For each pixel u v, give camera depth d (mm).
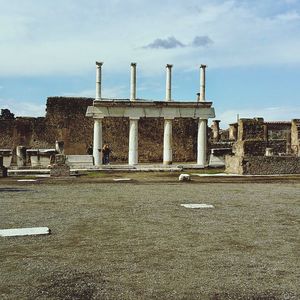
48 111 52750
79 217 11875
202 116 41094
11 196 16781
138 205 14297
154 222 11148
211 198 16344
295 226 10664
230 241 9023
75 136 53281
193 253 8039
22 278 6598
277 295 5895
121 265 7270
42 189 19656
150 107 40281
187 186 21531
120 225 10719
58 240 9086
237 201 15461
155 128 55156
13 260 7570
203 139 41188
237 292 6000
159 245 8656
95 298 5773
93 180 25141
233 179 26297
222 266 7219
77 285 6273
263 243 8859
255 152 31938
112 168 36281
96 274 6781
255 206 14172
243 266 7223
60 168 28578
